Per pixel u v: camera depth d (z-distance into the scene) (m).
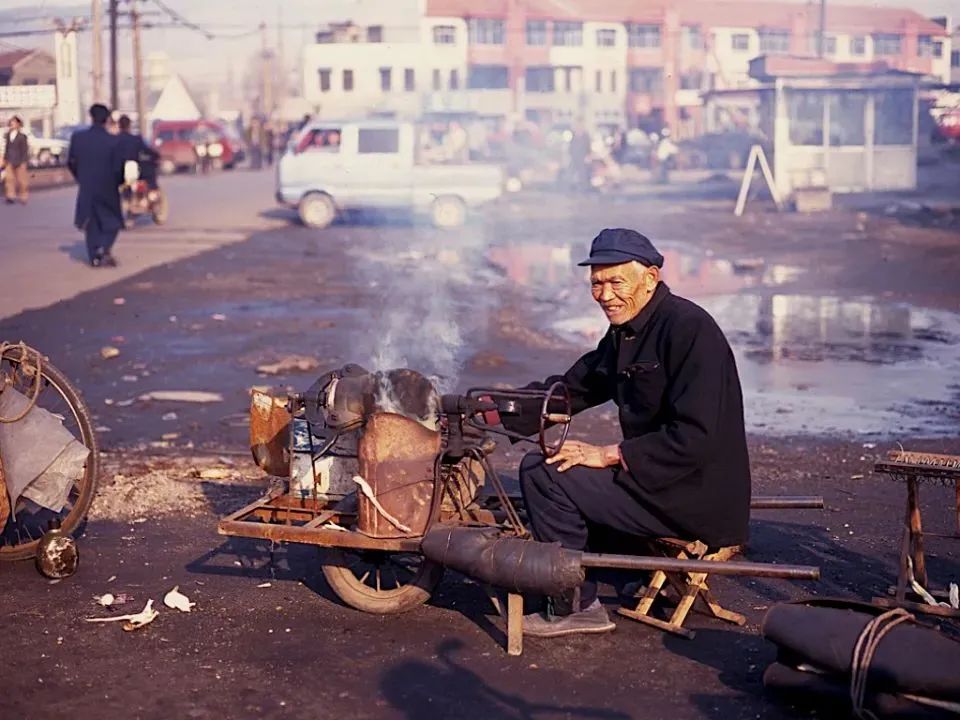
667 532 4.27
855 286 14.55
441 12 66.19
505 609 4.37
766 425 7.75
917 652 3.52
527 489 4.40
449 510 4.53
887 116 28.81
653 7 66.44
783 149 28.05
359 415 4.38
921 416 7.96
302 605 4.66
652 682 3.96
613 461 4.27
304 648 4.25
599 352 4.62
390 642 4.30
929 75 28.41
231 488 6.32
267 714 3.74
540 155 43.72
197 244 19.73
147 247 19.09
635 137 48.78
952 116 35.03
